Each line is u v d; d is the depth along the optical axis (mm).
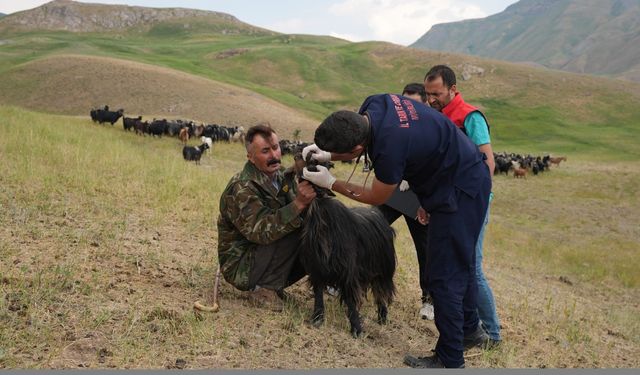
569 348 6051
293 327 4621
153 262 5695
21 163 9797
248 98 64750
